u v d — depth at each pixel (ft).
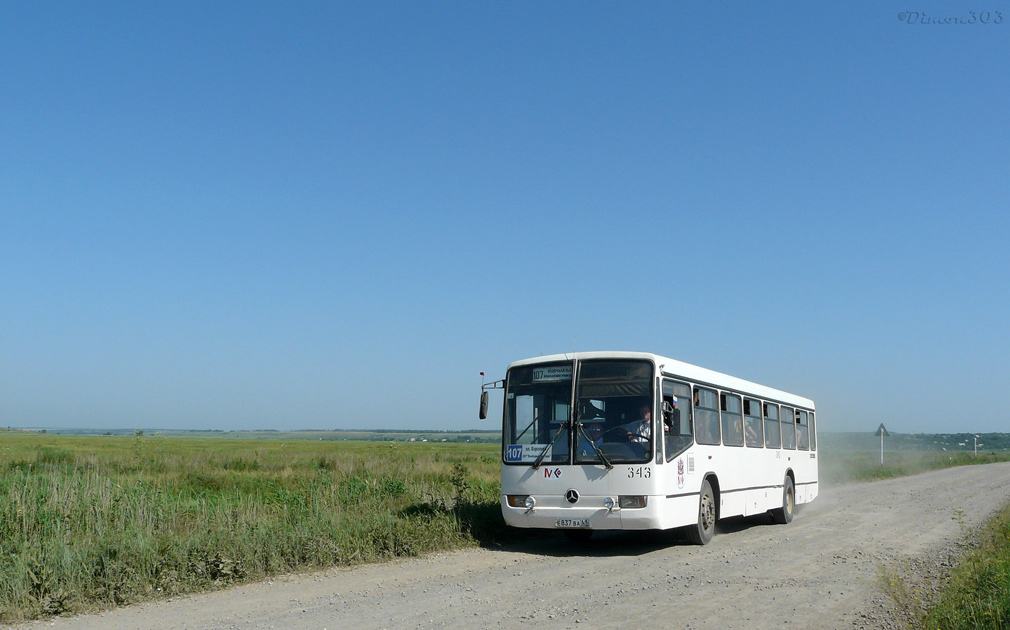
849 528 60.34
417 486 69.62
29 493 47.75
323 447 268.62
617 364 46.93
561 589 34.45
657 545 50.34
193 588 33.68
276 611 30.07
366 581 36.55
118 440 316.19
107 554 34.35
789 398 71.87
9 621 28.35
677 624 27.61
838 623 27.94
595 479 45.39
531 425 48.03
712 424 53.93
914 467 182.09
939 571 39.29
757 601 31.68
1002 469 182.80
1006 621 25.41
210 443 305.73
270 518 46.47
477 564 41.96
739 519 70.90
